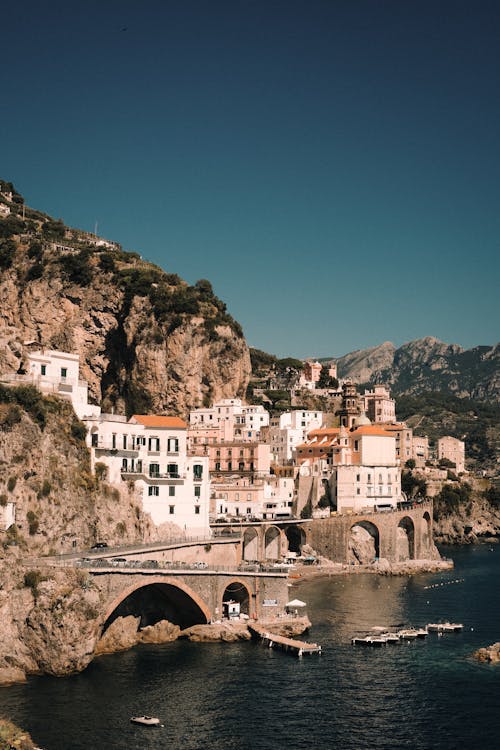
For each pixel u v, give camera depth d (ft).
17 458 463.01
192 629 464.65
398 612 554.46
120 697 366.02
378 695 380.58
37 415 497.05
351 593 627.05
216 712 354.54
